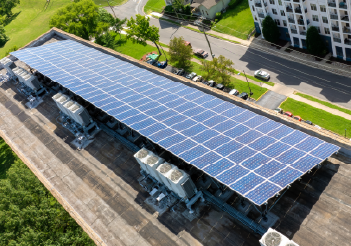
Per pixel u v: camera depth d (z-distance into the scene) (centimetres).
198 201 3347
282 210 3005
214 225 3112
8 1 15212
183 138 3266
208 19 9962
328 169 3191
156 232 3241
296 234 2820
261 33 8650
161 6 11662
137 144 4153
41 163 4456
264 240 2447
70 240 4222
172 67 8744
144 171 3606
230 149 3017
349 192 2962
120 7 12825
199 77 7856
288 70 7394
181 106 3962
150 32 8938
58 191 3984
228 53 8556
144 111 3884
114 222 3459
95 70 5356
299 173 2617
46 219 4325
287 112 6325
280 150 2953
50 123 5056
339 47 6869
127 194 3684
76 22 9788
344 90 6481
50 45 6831
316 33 6950
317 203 2969
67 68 5453
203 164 2861
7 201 4381
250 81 7469
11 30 14375
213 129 3397
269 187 2488
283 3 7212
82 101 5066
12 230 4181
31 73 6109
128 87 4603
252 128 3362
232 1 9838
